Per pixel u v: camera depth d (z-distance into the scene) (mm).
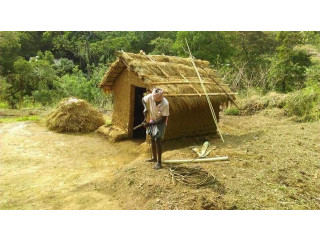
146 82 7648
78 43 34344
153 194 5055
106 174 6512
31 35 37688
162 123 5824
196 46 20953
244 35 25281
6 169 6887
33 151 8102
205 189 5102
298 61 17328
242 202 4797
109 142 9023
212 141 8383
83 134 9859
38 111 14648
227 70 18594
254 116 12672
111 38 33469
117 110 9633
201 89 8492
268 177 5766
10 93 23234
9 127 10406
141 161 6438
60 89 21969
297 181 5707
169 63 8969
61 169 6918
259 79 17750
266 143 7879
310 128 9422
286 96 13094
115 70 9039
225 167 6031
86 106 10422
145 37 39531
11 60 27672
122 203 5078
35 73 24484
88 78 29594
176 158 6473
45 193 5602
